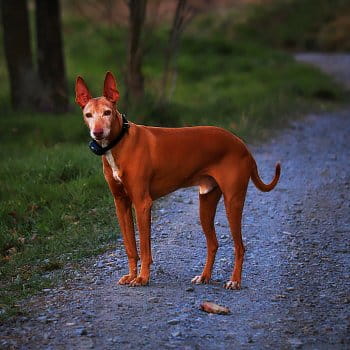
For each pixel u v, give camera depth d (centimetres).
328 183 1157
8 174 1142
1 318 652
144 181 699
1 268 806
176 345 597
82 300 694
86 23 3111
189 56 2873
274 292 719
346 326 637
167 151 705
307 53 3588
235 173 712
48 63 1778
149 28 1795
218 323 641
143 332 621
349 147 1432
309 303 691
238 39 3762
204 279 740
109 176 707
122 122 693
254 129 1497
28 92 1775
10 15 1756
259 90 2128
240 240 726
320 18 4003
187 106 1786
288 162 1295
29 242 894
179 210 1010
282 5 4175
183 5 1617
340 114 1848
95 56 2639
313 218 978
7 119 1617
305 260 816
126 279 736
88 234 890
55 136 1470
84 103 685
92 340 607
